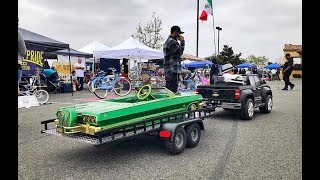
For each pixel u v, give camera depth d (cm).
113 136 430
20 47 673
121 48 1762
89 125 434
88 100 1280
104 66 2341
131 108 466
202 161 460
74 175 408
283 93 1627
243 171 415
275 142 570
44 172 420
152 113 507
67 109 455
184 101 575
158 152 510
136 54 1714
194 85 1825
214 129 694
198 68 2602
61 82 1716
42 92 1149
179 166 438
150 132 487
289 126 723
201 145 552
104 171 422
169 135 477
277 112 954
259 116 879
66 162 462
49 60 2350
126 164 450
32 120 800
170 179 389
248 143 564
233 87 800
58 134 455
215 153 501
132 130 473
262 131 669
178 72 805
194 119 536
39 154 504
